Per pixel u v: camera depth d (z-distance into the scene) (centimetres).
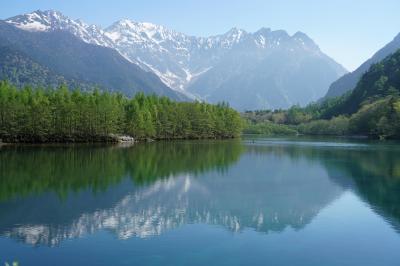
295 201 5628
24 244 3816
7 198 5556
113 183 6794
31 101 14812
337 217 4847
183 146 15262
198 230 4294
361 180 7344
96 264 3391
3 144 13812
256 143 18112
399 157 11119
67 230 4222
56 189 6203
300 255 3634
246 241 3981
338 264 3453
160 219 4684
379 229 4372
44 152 11362
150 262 3441
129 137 17738
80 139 16012
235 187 6650
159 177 7500
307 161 10269
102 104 16075
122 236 4062
